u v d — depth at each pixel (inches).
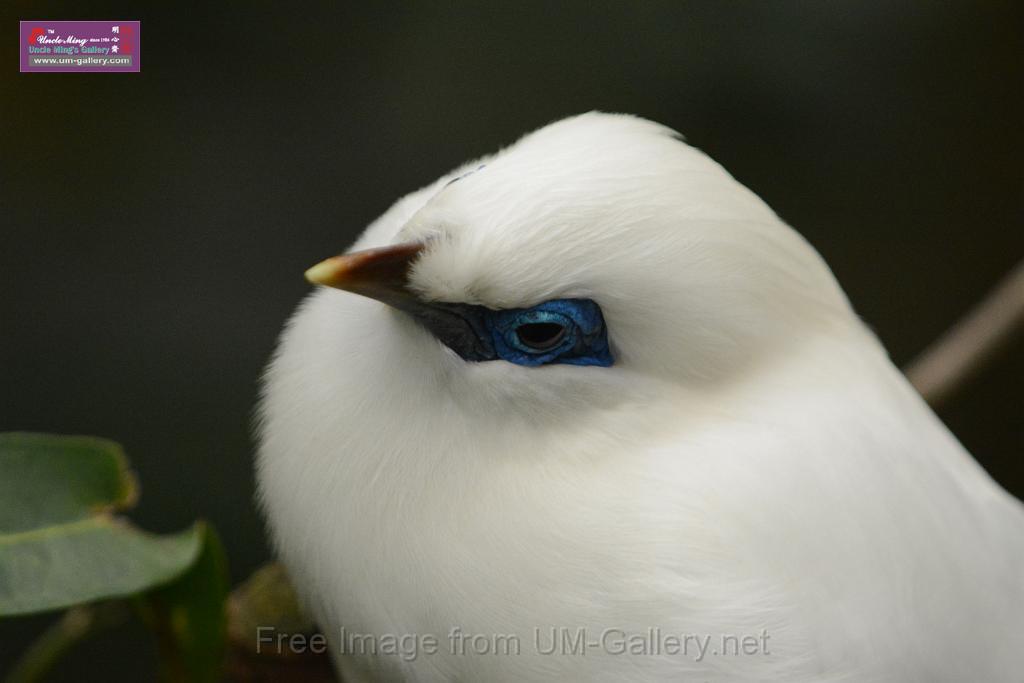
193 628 85.5
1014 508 85.5
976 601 84.6
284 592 86.6
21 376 95.1
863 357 85.0
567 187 84.1
